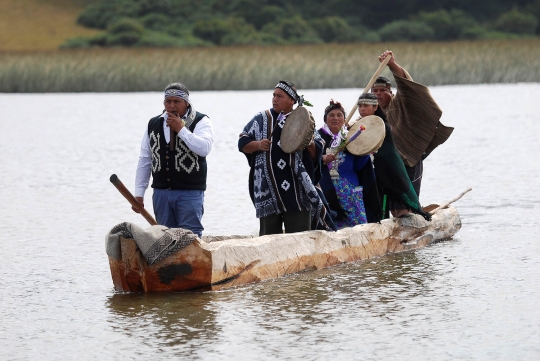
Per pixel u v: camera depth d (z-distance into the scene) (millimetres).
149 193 25438
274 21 143000
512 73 76125
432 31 137000
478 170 28531
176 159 15320
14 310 13406
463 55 79125
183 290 14211
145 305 13484
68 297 14109
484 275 15211
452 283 14703
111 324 12586
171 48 99250
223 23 136125
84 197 24547
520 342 11594
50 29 150375
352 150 17203
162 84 72625
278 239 15281
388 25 140375
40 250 17750
